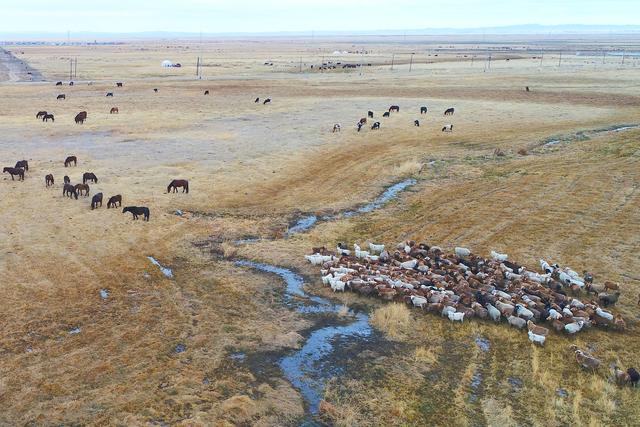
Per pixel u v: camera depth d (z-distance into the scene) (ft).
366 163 149.18
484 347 63.21
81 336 62.80
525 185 127.65
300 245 93.56
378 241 96.07
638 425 50.01
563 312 69.05
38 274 78.18
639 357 60.95
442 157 155.94
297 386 55.77
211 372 57.11
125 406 50.80
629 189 121.90
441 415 51.31
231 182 129.90
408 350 62.64
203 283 78.79
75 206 108.06
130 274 80.18
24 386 53.21
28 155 148.66
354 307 73.10
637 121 204.03
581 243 93.56
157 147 162.30
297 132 186.39
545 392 54.70
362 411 51.90
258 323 67.82
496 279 77.87
